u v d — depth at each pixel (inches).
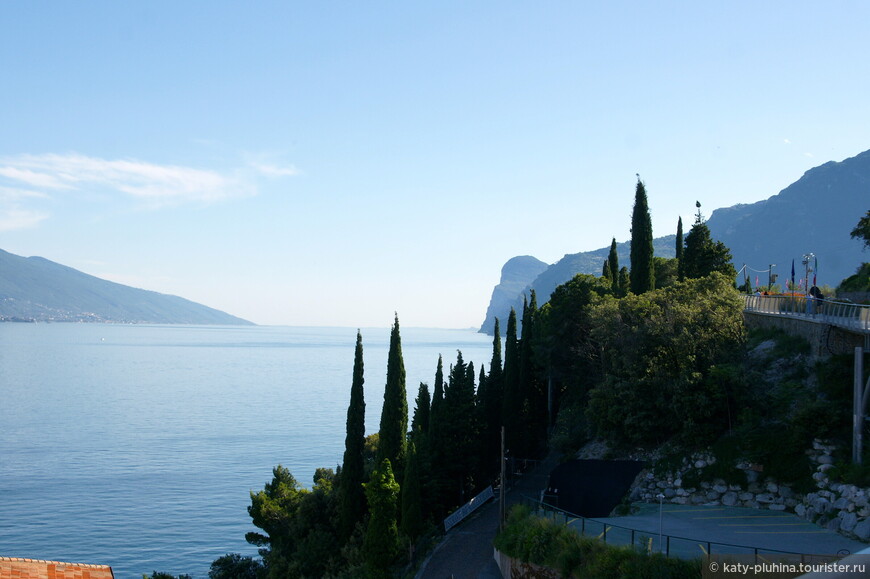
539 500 1825.8
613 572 1210.6
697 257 3149.6
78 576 1134.4
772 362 1891.0
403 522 2015.3
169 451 5605.3
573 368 2588.6
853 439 1481.3
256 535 2524.6
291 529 2332.7
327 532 2175.2
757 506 1596.9
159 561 3093.0
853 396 1555.1
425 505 2224.4
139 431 6589.6
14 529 3531.0
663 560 1162.0
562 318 2652.6
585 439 2229.3
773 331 2062.0
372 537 1830.7
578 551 1323.8
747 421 1716.3
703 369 1847.9
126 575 2903.5
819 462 1547.7
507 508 2065.7
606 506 1743.4
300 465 5098.4
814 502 1488.7
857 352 1472.7
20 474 4739.2
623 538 1365.7
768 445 1643.7
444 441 2362.2
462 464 2399.1
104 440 6087.6
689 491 1684.3
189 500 4124.0
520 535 1517.0
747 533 1386.6
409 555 1884.8
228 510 3924.7
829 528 1407.5
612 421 1921.8
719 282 2300.7
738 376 1743.4
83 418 7352.4
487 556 1748.3
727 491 1646.2
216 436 6348.4
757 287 3186.5
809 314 1892.2
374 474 1879.9
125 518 3745.1
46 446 5767.7
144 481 4586.6
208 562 3090.6
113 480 4603.8
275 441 6102.4
